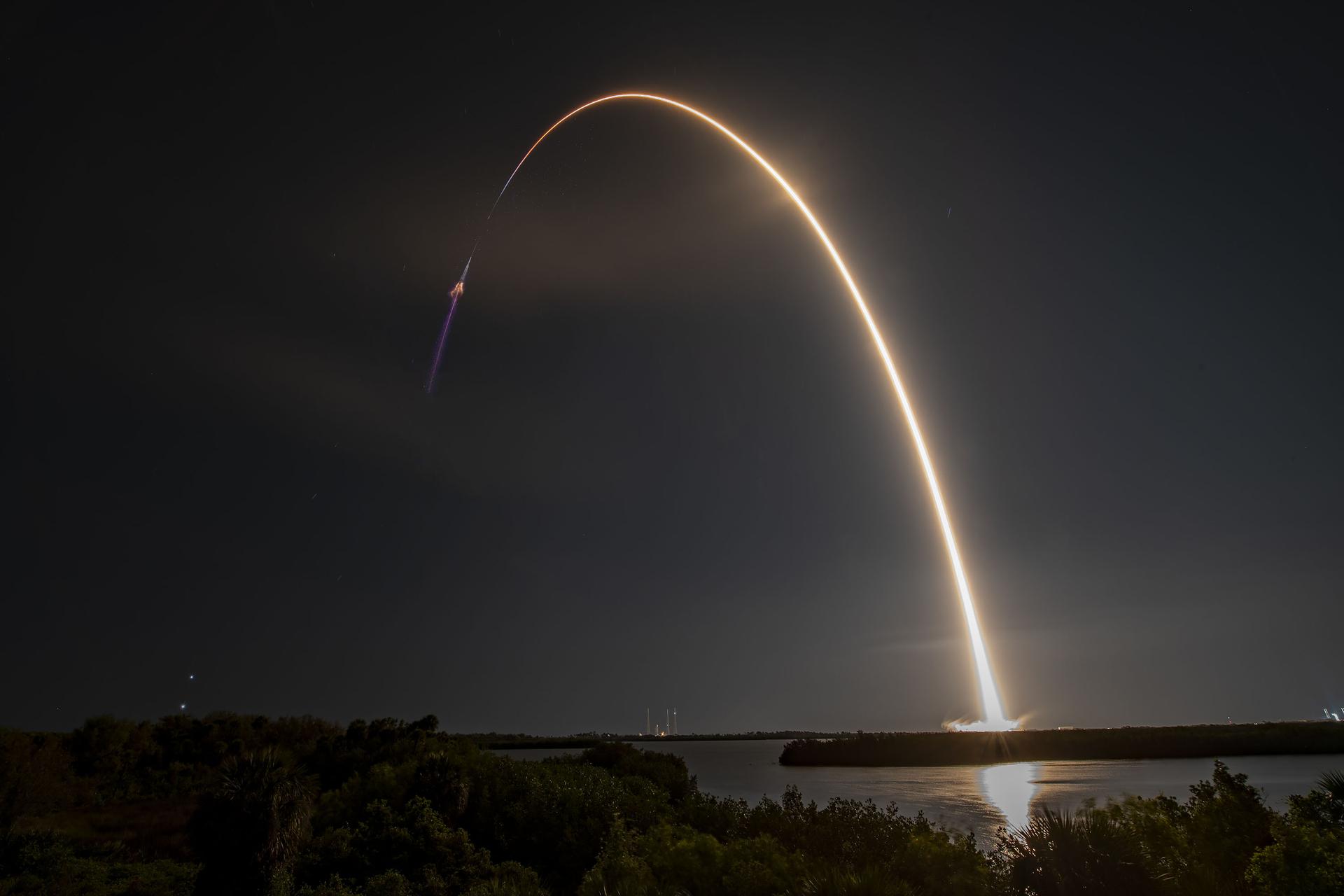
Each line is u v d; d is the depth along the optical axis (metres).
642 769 42.16
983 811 40.34
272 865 17.38
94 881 20.00
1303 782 48.44
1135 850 8.91
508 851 22.88
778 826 17.36
